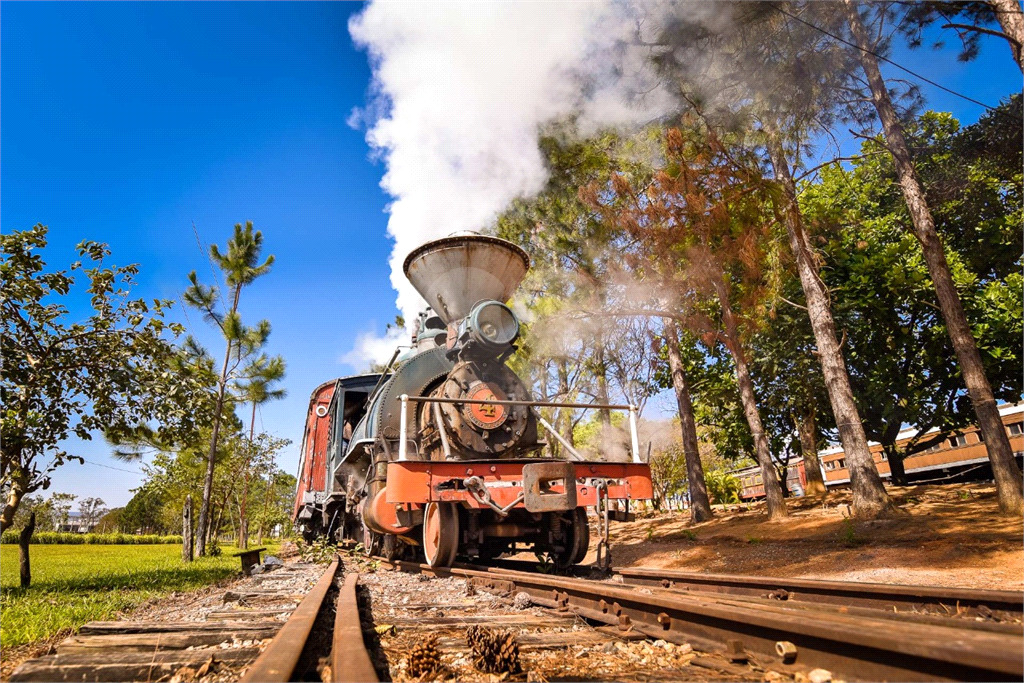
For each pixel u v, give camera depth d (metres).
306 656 3.24
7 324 7.29
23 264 7.36
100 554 18.14
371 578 7.60
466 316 8.62
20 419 7.10
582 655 3.21
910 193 9.97
